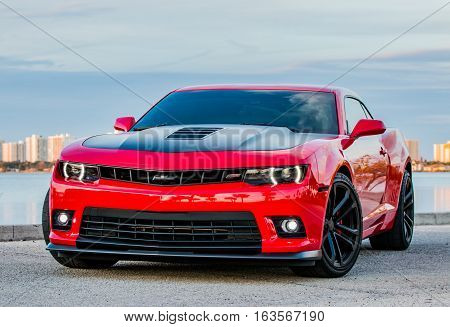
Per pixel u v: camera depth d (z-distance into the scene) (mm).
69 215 4855
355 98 6418
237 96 5859
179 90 6137
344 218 5199
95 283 4668
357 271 5367
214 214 4613
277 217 4617
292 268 4949
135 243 4734
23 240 7793
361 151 5766
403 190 6961
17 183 75250
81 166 4848
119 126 5719
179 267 5461
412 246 7395
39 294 4285
